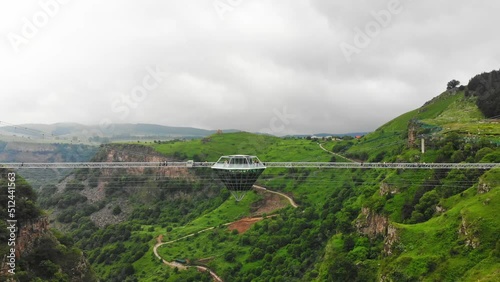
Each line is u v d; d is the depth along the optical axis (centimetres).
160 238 18388
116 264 16950
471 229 7181
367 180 16750
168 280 13688
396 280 7525
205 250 15838
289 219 16075
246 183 11700
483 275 6219
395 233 8831
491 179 8244
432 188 10494
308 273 11175
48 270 10194
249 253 14538
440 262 7219
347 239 10744
